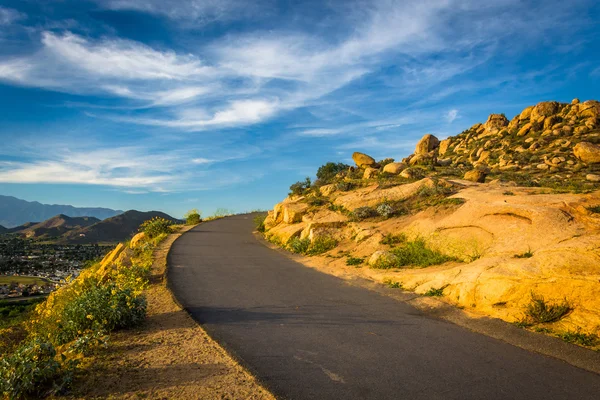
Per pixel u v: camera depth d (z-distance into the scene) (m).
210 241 21.70
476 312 7.82
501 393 4.56
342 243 17.05
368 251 14.88
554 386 4.75
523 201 11.75
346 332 6.88
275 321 7.55
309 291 10.30
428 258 12.16
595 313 6.29
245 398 4.32
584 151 37.41
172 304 8.80
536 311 6.84
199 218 36.94
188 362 5.37
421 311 8.31
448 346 6.18
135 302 7.30
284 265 14.62
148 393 4.41
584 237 8.01
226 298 9.45
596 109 51.41
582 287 6.59
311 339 6.48
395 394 4.49
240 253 17.53
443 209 15.48
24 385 4.32
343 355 5.75
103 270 13.36
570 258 7.23
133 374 4.96
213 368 5.16
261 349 5.96
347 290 10.43
